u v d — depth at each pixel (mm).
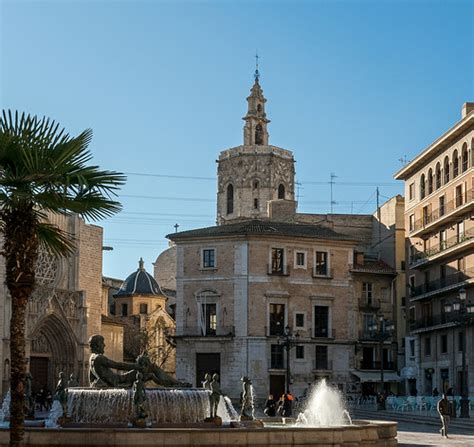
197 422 29922
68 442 24359
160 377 33875
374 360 87625
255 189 145500
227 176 148125
